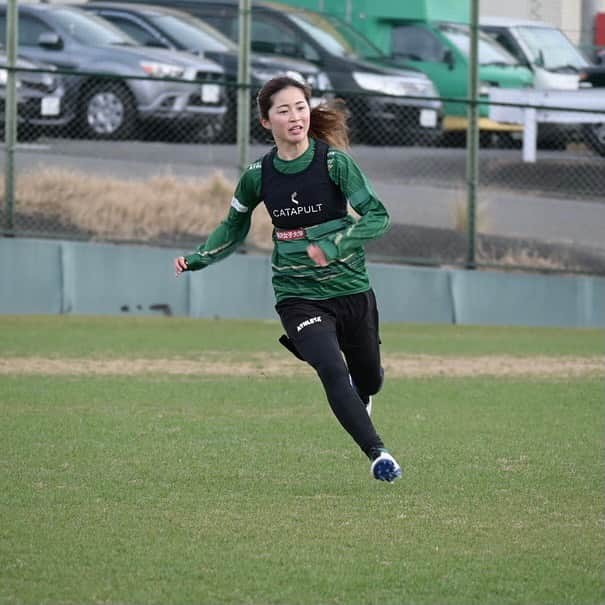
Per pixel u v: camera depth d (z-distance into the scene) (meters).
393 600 19.19
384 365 48.94
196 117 66.81
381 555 21.62
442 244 68.19
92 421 34.56
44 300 62.59
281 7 70.38
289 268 25.31
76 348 51.34
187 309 64.38
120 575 20.25
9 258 62.06
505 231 68.88
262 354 51.09
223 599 19.14
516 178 69.56
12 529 22.97
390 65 70.56
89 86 65.69
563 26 76.44
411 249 68.19
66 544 22.00
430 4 72.00
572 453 31.00
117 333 56.88
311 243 25.06
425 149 69.38
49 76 65.00
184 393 40.34
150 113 66.12
